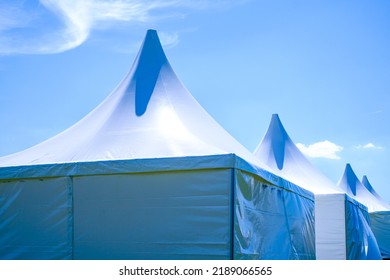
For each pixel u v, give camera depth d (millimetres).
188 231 6555
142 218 6793
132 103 8812
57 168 7281
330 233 13578
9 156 8570
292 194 9930
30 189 7434
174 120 8469
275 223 8469
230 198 6469
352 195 26688
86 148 7766
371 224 23406
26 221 7355
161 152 7242
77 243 7035
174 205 6676
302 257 10148
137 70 9570
